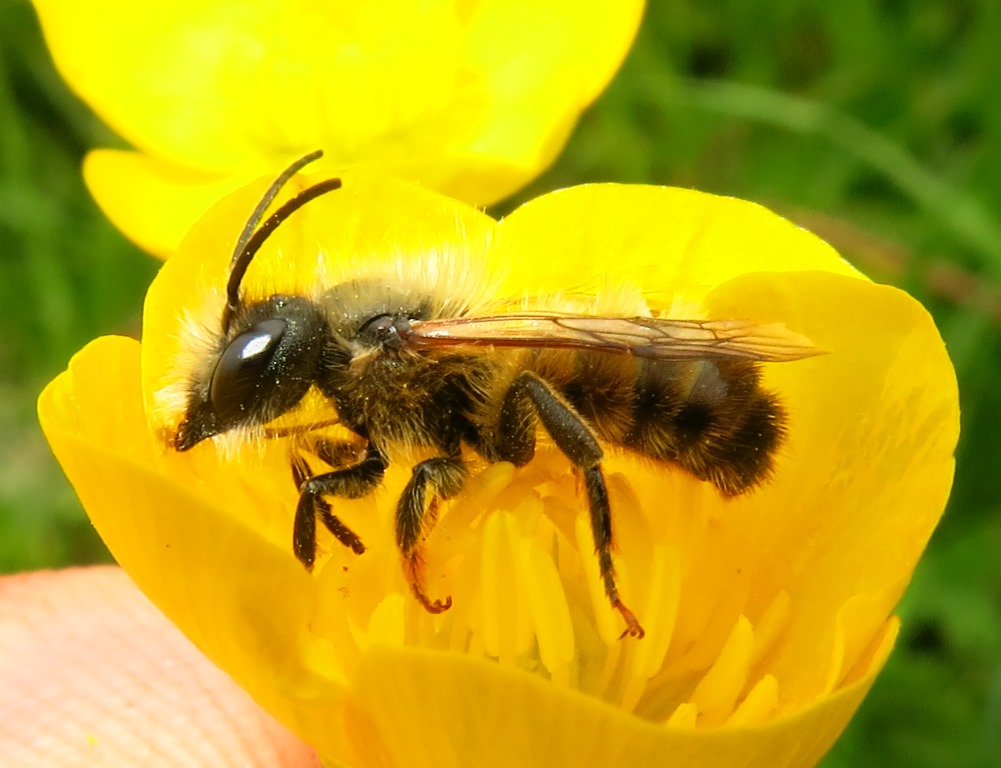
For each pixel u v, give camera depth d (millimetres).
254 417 48
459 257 50
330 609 47
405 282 50
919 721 64
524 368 50
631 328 47
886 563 47
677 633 48
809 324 48
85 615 55
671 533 49
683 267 49
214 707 54
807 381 48
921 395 47
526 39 65
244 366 48
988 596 66
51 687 54
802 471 49
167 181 64
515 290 50
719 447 49
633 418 49
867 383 48
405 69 64
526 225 50
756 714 47
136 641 55
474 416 50
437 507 48
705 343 47
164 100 65
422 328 49
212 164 65
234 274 48
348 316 49
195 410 48
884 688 64
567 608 47
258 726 54
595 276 50
